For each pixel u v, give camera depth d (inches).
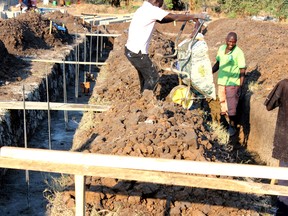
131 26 215.9
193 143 174.6
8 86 318.3
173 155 169.0
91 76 480.4
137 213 151.5
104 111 265.4
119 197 157.3
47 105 267.0
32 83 335.6
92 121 251.3
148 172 105.9
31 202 218.4
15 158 104.7
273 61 346.9
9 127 259.3
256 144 271.3
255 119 277.6
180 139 175.3
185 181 107.3
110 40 684.7
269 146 248.7
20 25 461.4
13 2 956.0
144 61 218.1
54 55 447.8
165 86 286.5
